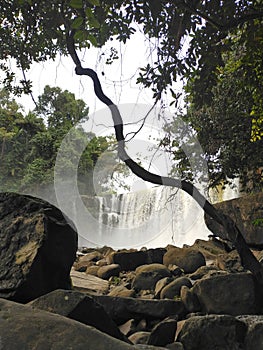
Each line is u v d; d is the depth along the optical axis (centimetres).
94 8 258
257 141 544
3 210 278
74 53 262
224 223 304
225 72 434
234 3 288
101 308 223
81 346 167
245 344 248
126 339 232
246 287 317
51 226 270
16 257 255
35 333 169
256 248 577
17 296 247
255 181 640
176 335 269
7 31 293
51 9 273
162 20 268
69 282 296
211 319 252
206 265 488
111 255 504
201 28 282
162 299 331
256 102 441
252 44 321
